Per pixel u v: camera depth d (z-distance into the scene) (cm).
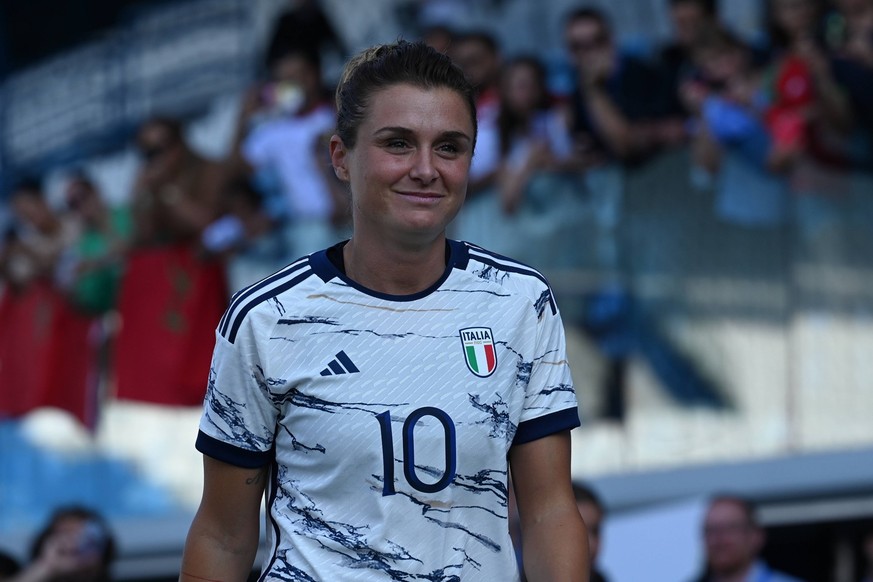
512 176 2252
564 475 738
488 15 2375
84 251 2347
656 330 2239
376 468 689
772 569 2108
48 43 2444
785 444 2206
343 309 702
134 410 2284
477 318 712
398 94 681
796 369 2216
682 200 2241
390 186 682
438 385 698
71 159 2416
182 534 2127
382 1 2389
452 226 2252
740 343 2227
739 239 2231
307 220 2275
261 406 707
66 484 2284
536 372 729
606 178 2253
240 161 2308
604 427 2230
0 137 2430
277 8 2359
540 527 730
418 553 693
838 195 2212
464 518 702
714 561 1800
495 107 2247
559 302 2244
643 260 2250
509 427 712
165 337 2283
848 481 2089
